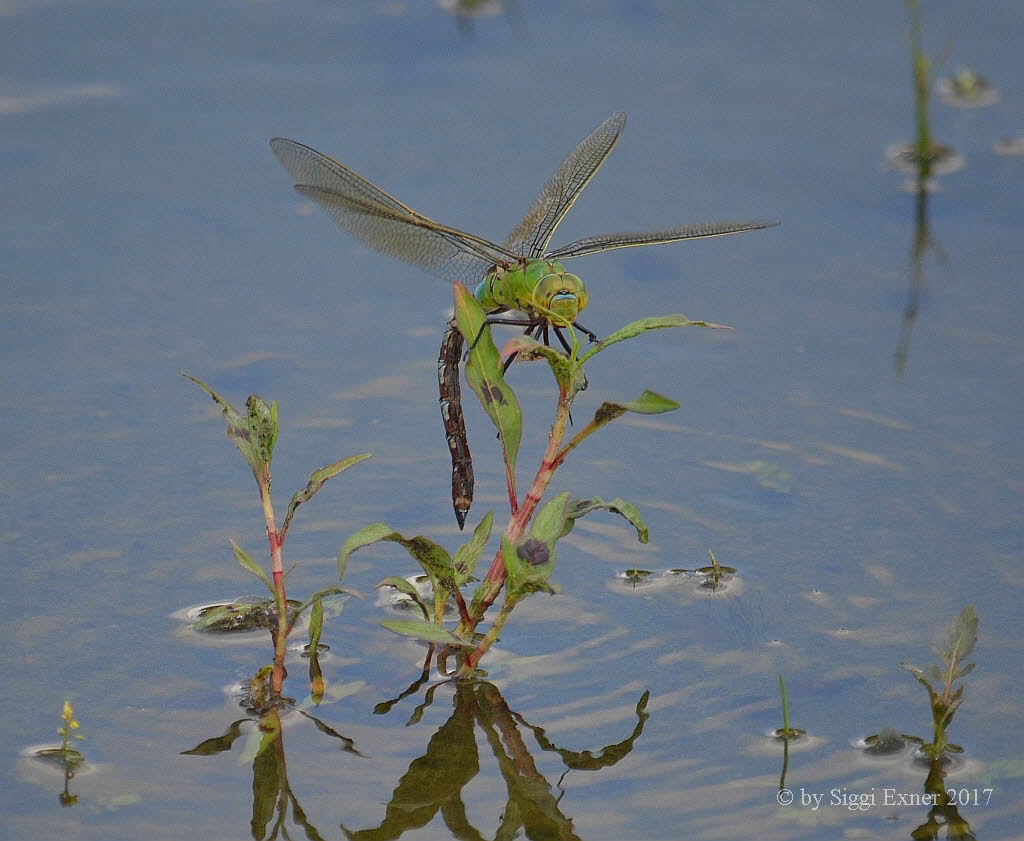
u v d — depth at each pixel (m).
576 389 7.84
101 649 8.17
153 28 17.17
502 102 15.62
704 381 11.40
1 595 8.58
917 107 14.32
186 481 9.90
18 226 13.28
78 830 6.77
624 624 8.59
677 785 7.21
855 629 8.46
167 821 6.87
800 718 7.72
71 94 15.60
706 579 8.99
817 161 14.50
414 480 10.05
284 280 12.72
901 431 10.59
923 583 8.86
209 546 9.19
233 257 13.05
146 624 8.41
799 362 11.60
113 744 7.41
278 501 9.73
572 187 9.84
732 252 13.30
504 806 7.05
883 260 13.05
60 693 7.79
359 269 12.98
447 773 7.31
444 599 8.13
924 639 8.33
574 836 6.84
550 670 8.18
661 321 7.51
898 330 12.00
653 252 13.33
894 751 7.43
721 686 8.01
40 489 9.69
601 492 9.95
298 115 15.28
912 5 14.38
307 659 8.24
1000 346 11.65
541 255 9.23
